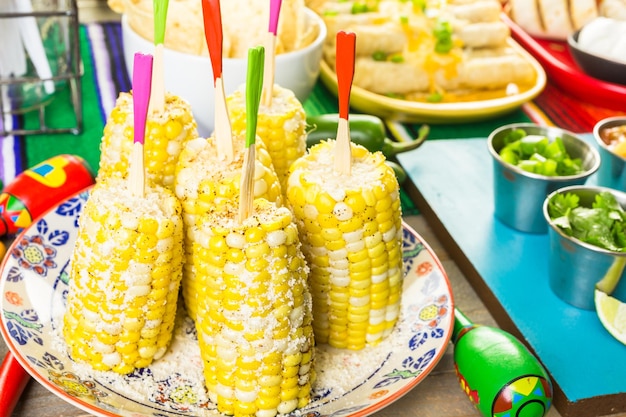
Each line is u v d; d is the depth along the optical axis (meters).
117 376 0.53
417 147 0.78
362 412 0.49
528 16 0.99
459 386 0.57
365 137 0.74
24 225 0.64
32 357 0.51
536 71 0.90
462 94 0.88
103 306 0.51
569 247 0.60
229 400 0.50
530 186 0.67
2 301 0.54
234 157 0.52
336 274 0.53
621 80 0.87
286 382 0.50
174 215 0.51
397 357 0.55
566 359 0.58
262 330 0.49
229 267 0.48
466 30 0.88
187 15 0.71
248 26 0.72
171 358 0.54
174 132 0.53
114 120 0.55
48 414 0.53
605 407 0.56
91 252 0.50
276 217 0.48
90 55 0.90
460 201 0.72
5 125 0.78
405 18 0.87
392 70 0.85
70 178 0.66
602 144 0.72
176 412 0.51
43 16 0.73
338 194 0.51
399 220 0.54
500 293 0.63
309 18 0.77
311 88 0.75
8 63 0.75
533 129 0.73
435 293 0.58
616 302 0.61
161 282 0.51
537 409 0.52
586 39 0.90
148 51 0.71
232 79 0.69
